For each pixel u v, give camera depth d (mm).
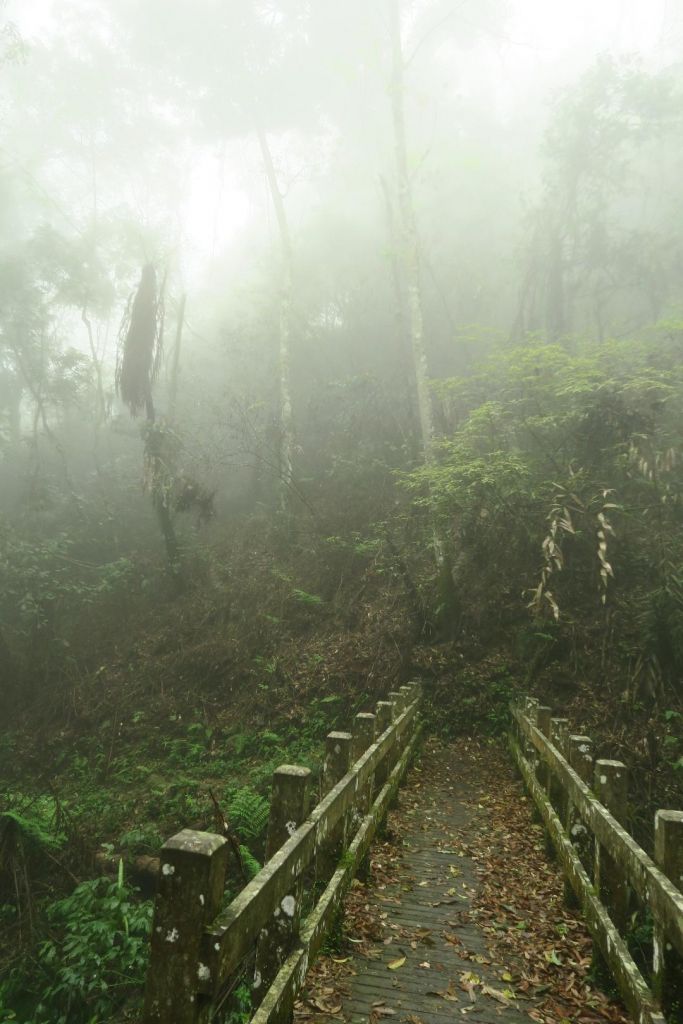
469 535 14266
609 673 11484
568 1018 4059
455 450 13797
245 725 13023
